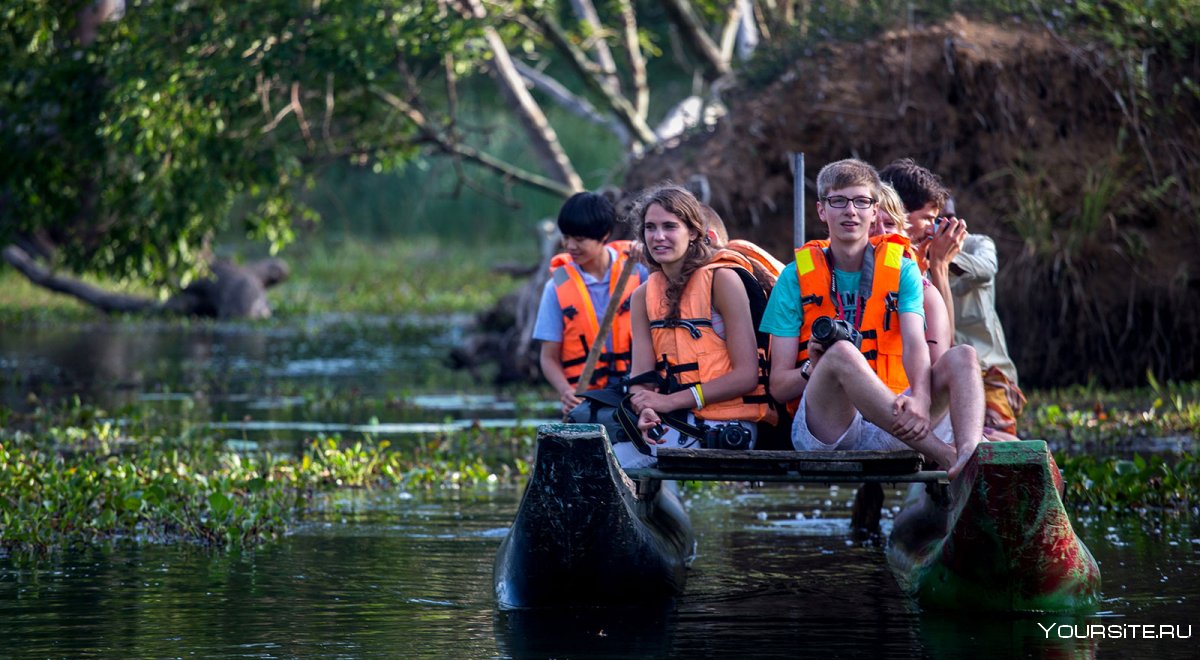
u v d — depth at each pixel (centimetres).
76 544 1337
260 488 1520
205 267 3334
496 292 5738
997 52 2492
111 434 2072
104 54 2869
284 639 973
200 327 4578
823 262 1159
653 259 1218
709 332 1197
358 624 1016
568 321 1445
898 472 1059
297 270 6838
